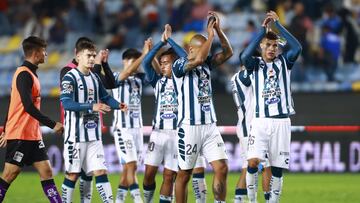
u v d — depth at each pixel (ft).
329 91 163.53
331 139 159.33
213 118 89.04
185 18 198.08
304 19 186.29
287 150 91.56
